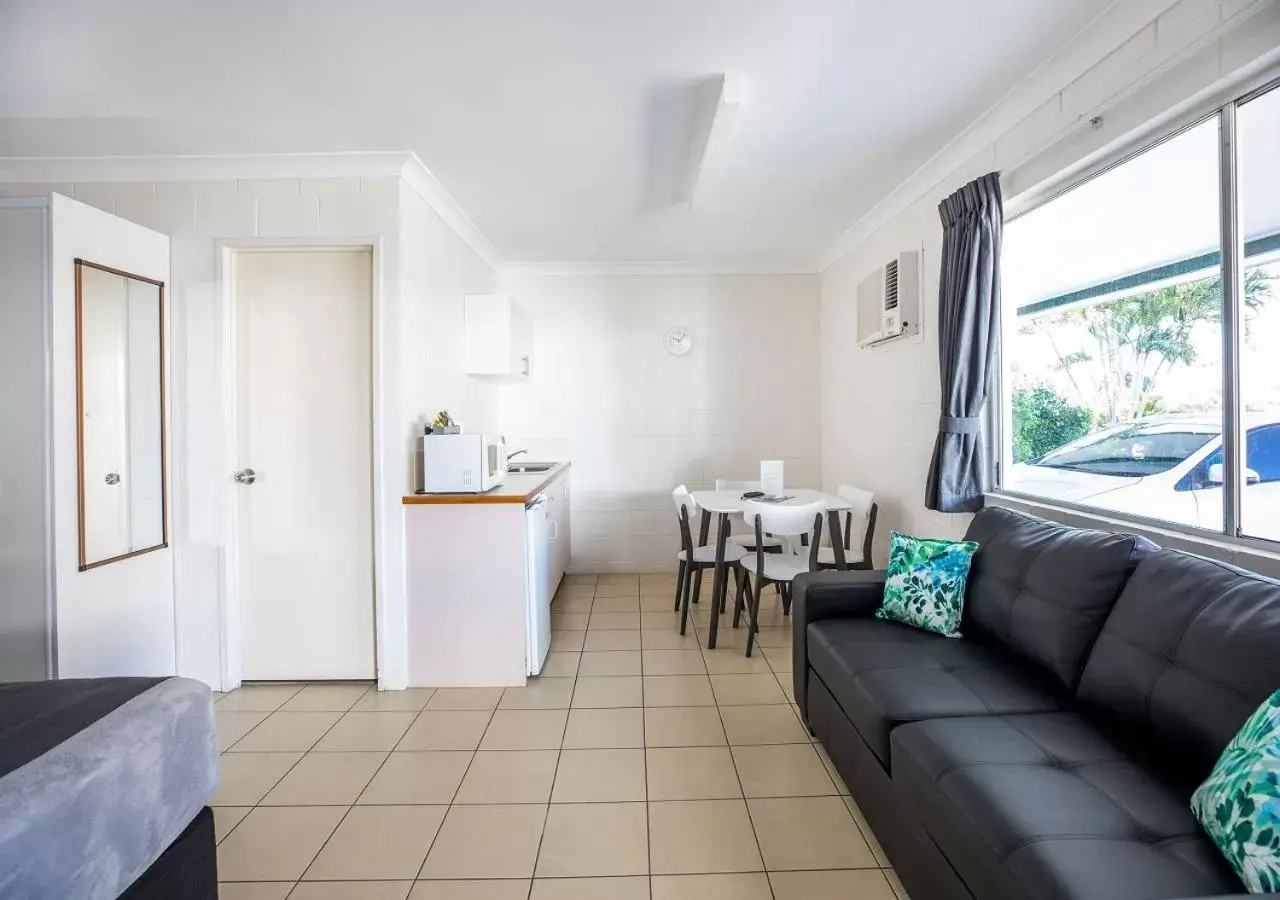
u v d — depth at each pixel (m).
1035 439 2.63
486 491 3.13
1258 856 0.97
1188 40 1.72
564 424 5.08
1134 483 2.14
